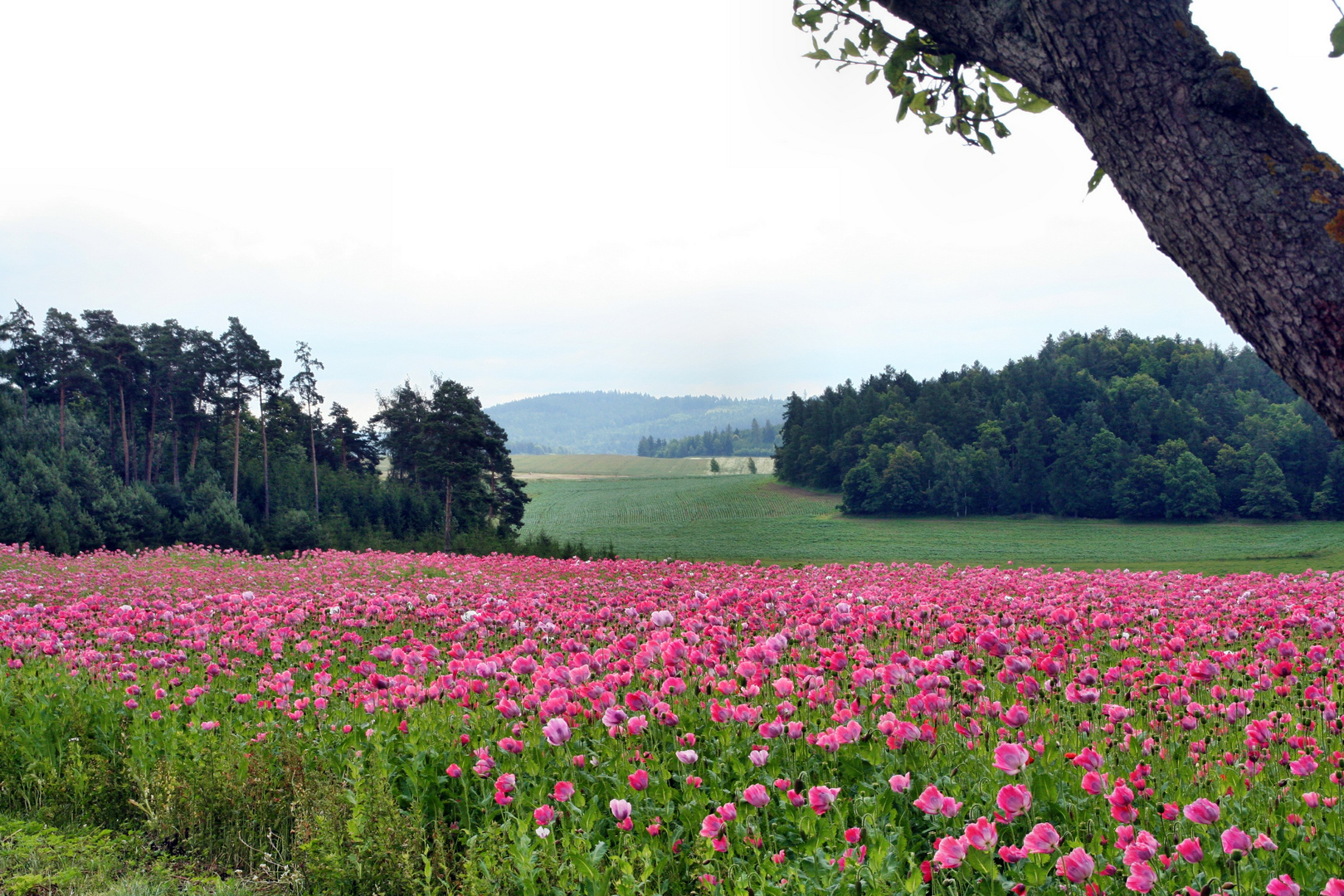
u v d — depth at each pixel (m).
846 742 4.42
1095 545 98.31
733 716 4.77
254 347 72.56
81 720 6.01
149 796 5.20
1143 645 7.82
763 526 120.56
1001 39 1.96
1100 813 3.87
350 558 25.80
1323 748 4.52
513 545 50.91
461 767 4.61
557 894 3.58
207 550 31.08
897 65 2.50
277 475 75.00
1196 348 166.38
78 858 4.73
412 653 6.46
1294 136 1.62
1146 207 1.79
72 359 68.62
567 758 4.83
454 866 4.11
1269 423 127.50
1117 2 1.73
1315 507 116.69
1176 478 119.31
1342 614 8.27
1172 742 4.61
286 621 9.99
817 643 7.37
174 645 9.29
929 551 92.75
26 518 43.44
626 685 5.71
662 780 4.50
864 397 160.62
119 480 57.28
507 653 6.74
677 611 9.52
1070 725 4.93
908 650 7.43
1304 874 3.27
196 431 75.75
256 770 5.03
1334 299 1.48
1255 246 1.58
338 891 4.04
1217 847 3.46
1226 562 73.06
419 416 87.00
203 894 4.41
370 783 4.45
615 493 166.88
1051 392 153.38
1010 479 133.62
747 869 3.64
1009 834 3.87
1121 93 1.73
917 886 3.20
